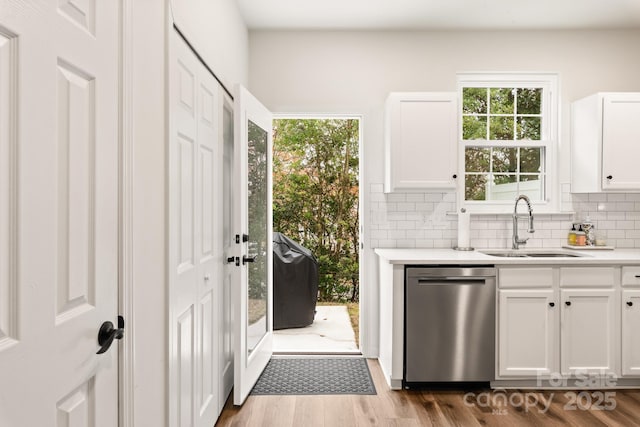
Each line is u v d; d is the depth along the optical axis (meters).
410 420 2.38
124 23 1.22
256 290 2.92
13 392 0.77
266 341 3.15
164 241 1.56
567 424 2.34
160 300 1.53
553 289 2.76
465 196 3.49
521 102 3.52
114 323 1.18
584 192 3.27
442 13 3.14
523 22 3.29
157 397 1.50
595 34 3.43
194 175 1.93
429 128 3.11
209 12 2.19
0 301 0.75
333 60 3.45
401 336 2.75
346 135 5.68
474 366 2.73
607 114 3.09
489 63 3.44
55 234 0.91
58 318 0.92
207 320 2.16
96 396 1.08
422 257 2.79
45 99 0.87
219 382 2.41
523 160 3.50
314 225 5.70
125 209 1.23
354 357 3.42
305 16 3.19
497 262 2.72
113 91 1.17
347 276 5.67
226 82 2.60
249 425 2.32
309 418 2.40
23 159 0.81
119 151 1.21
